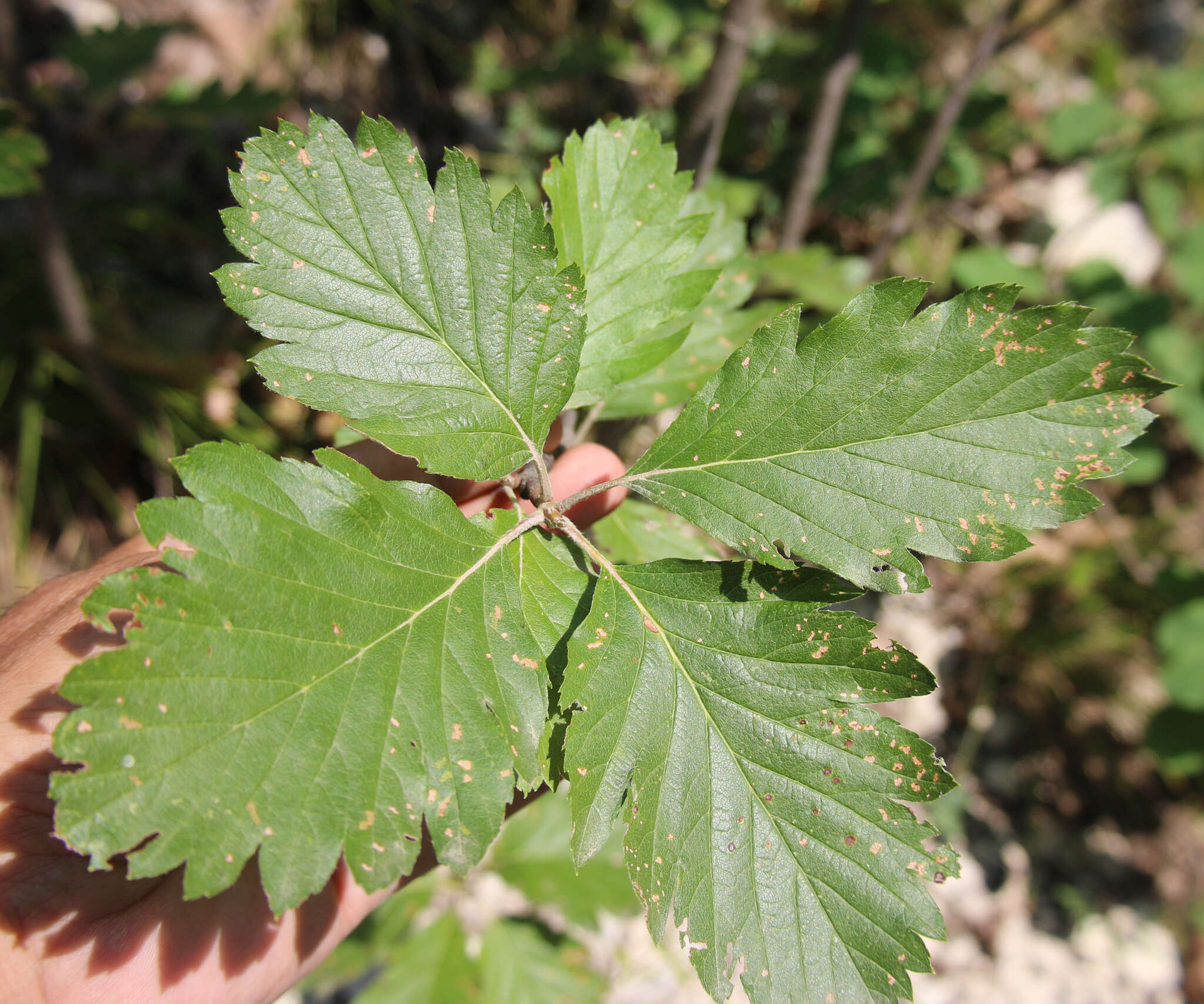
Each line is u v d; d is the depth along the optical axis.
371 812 0.14
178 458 0.14
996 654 0.53
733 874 0.16
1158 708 0.48
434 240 0.16
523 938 0.38
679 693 0.17
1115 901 0.50
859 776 0.16
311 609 0.15
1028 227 0.55
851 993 0.16
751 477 0.17
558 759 0.16
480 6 0.51
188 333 0.43
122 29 0.38
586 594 0.17
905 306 0.16
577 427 0.23
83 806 0.13
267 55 0.48
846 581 0.16
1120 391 0.15
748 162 0.44
